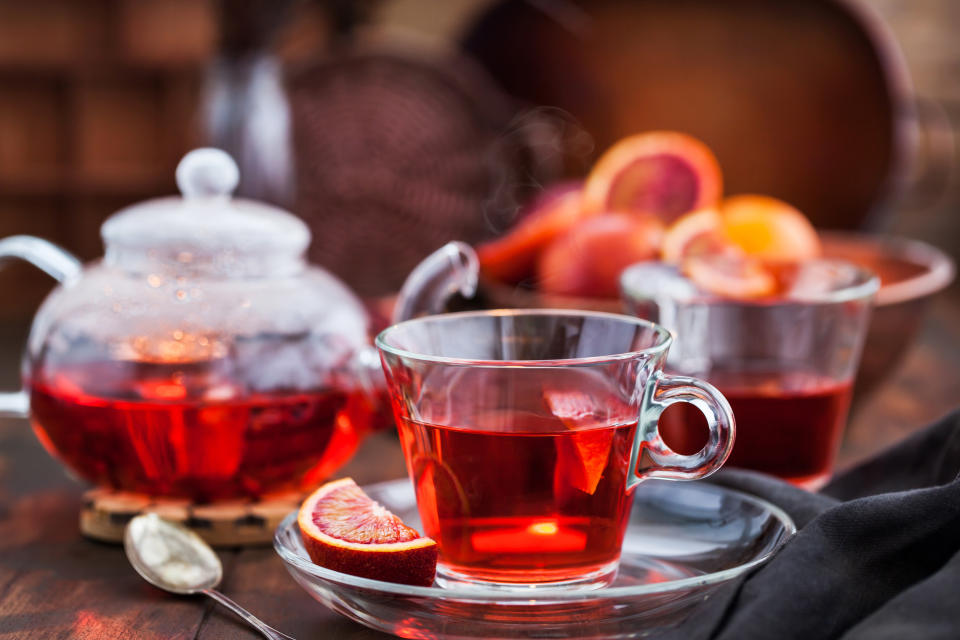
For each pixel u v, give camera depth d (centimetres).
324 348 80
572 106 158
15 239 86
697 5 154
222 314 79
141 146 274
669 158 109
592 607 66
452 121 136
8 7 265
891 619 65
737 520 74
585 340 74
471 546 69
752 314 81
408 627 68
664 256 99
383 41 157
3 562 79
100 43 269
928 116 257
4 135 269
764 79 154
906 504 69
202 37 266
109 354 79
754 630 66
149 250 81
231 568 78
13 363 122
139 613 73
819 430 81
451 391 69
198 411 77
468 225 138
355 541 69
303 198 135
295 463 80
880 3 260
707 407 70
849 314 81
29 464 94
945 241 269
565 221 105
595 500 69
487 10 156
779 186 155
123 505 81
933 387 110
